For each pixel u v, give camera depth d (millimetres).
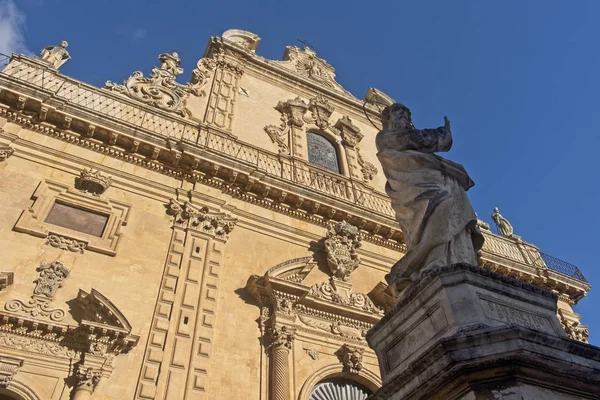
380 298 14602
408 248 5359
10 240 10617
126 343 9953
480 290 4395
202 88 18453
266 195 15109
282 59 24906
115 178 13242
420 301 4586
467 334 3658
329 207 15727
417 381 3859
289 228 14953
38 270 10438
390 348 4820
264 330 11992
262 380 11086
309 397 11477
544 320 4539
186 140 14289
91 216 12188
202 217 13438
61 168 12648
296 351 12008
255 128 18328
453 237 5043
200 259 12516
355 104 23062
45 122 13055
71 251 11172
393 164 5812
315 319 12961
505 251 19906
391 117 6488
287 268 13352
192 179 14328
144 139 13914
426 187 5406
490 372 3475
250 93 19750
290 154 18094
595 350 3891
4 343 9125
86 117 13375
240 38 22422
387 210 17750
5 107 12680
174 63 18891
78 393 8961
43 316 9773
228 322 11680
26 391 8805
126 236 12125
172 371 10133
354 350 12711
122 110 14898
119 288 11039
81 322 9648
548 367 3549
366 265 15547
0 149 11883
